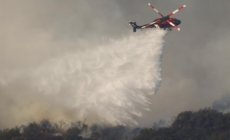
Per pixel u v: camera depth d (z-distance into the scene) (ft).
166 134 395.34
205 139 387.96
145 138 387.96
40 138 387.96
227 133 385.70
